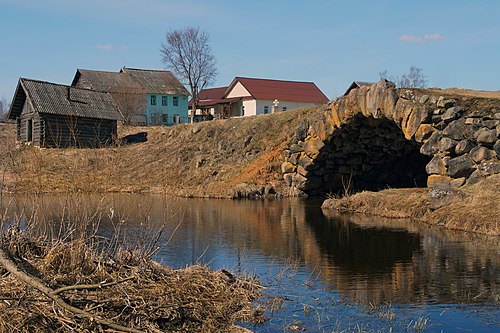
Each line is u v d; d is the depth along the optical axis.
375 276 8.80
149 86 50.78
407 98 16.55
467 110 15.20
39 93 32.22
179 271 7.56
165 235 12.93
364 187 24.66
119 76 51.12
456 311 6.91
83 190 10.34
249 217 16.61
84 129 32.44
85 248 6.95
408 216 16.03
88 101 33.91
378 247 11.35
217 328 6.23
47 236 7.81
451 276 8.69
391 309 7.02
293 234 13.19
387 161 23.78
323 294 7.73
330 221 15.63
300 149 23.97
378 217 16.55
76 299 5.79
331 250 11.05
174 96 51.69
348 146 22.33
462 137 15.05
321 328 6.33
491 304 7.18
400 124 16.80
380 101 17.48
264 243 11.90
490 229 12.63
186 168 28.86
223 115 55.59
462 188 14.76
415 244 11.59
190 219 16.11
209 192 24.38
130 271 6.88
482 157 14.59
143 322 5.81
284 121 28.95
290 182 24.70
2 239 6.65
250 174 25.84
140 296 6.20
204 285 7.25
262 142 28.25
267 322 6.54
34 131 31.86
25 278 5.52
